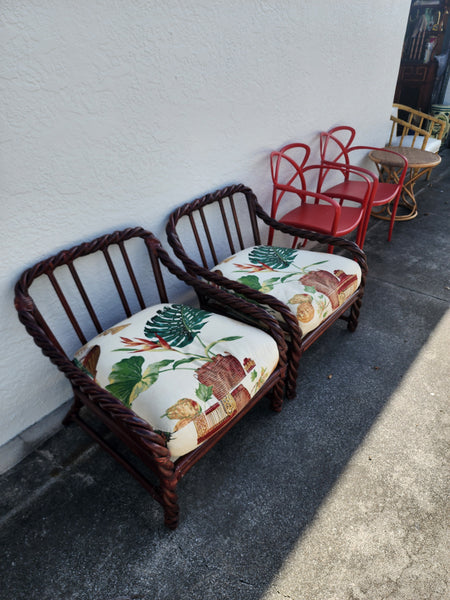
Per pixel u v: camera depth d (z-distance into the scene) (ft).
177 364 3.96
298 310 4.85
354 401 5.49
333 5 6.61
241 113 5.84
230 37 5.12
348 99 8.29
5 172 3.62
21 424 4.78
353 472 4.60
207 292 4.64
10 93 3.41
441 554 3.86
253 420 5.24
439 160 9.27
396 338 6.58
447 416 5.24
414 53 14.06
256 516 4.19
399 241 9.54
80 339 4.57
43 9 3.34
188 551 3.92
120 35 3.96
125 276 5.26
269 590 3.64
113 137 4.35
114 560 3.86
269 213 7.44
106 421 4.06
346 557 3.85
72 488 4.48
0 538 4.03
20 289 3.87
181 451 3.52
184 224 5.84
